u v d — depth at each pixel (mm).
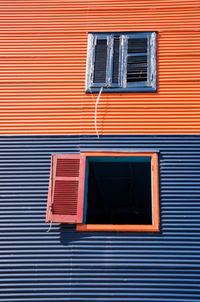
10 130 7352
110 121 7266
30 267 6258
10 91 7699
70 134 7230
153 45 7883
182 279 6027
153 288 5992
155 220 6395
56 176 6797
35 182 6930
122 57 7844
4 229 6570
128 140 7078
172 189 6672
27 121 7402
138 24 8133
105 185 10328
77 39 8141
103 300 5949
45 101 7562
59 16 8391
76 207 6559
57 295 6039
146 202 11516
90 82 7629
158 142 7031
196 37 7977
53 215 6480
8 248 6418
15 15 8469
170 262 6141
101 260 6199
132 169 9195
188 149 6961
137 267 6125
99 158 7039
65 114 7414
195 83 7543
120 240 6320
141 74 7676
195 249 6219
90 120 7312
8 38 8242
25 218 6648
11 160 7117
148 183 10086
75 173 6824
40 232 6512
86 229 6395
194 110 7289
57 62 7938
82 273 6148
